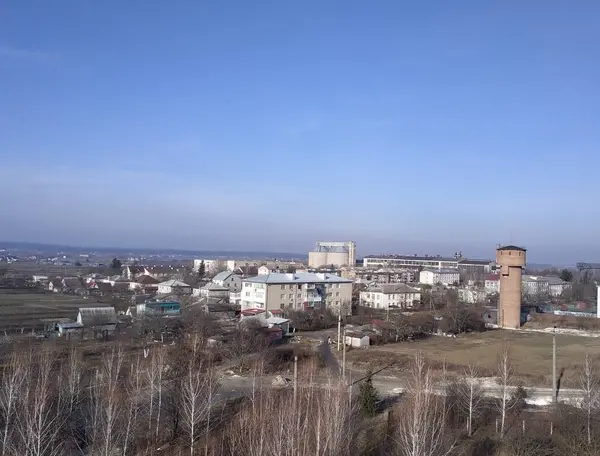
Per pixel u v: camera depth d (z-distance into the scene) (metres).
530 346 80.75
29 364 47.12
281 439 32.28
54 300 127.50
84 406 44.47
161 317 86.44
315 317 100.50
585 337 91.19
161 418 42.50
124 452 34.78
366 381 49.19
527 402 49.72
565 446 37.41
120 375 54.31
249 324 80.25
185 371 52.31
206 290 131.75
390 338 86.12
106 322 81.12
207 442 37.56
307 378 57.72
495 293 154.25
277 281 110.81
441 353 75.06
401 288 133.38
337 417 34.91
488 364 66.31
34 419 32.78
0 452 34.31
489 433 41.09
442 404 42.53
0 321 89.81
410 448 34.00
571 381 57.50
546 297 153.75
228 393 52.62
